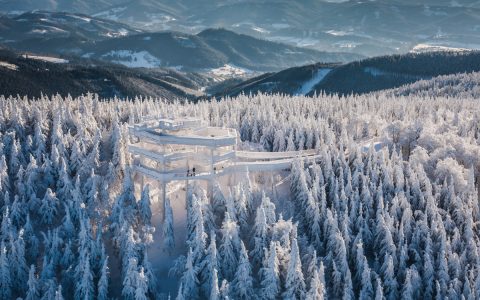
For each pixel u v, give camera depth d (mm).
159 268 83125
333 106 180500
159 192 100688
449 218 90938
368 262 87250
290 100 193375
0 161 96938
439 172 102562
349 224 89062
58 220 92375
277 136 127625
